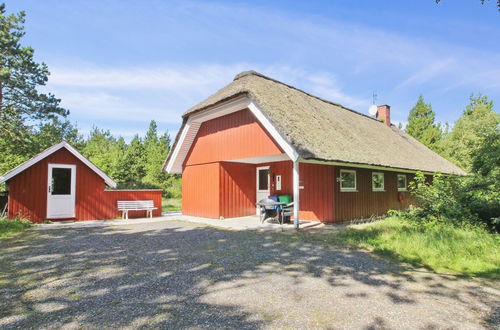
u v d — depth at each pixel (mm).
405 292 4277
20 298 3963
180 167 15695
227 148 12703
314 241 7992
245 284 4562
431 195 9609
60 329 3107
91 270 5258
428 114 31766
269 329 3137
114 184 13398
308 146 9633
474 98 33750
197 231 9758
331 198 11508
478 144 13859
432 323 3322
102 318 3369
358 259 6105
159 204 14570
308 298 4023
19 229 9758
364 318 3432
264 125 10406
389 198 14930
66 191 12188
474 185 9570
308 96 15883
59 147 11906
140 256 6297
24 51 18719
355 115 18688
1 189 14227
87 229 10219
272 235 8938
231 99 11383
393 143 17516
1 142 19047
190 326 3188
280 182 13406
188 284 4539
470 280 4824
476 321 3393
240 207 13734
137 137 35938
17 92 19000
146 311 3566
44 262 5797
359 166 11836
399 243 6977
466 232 7406
